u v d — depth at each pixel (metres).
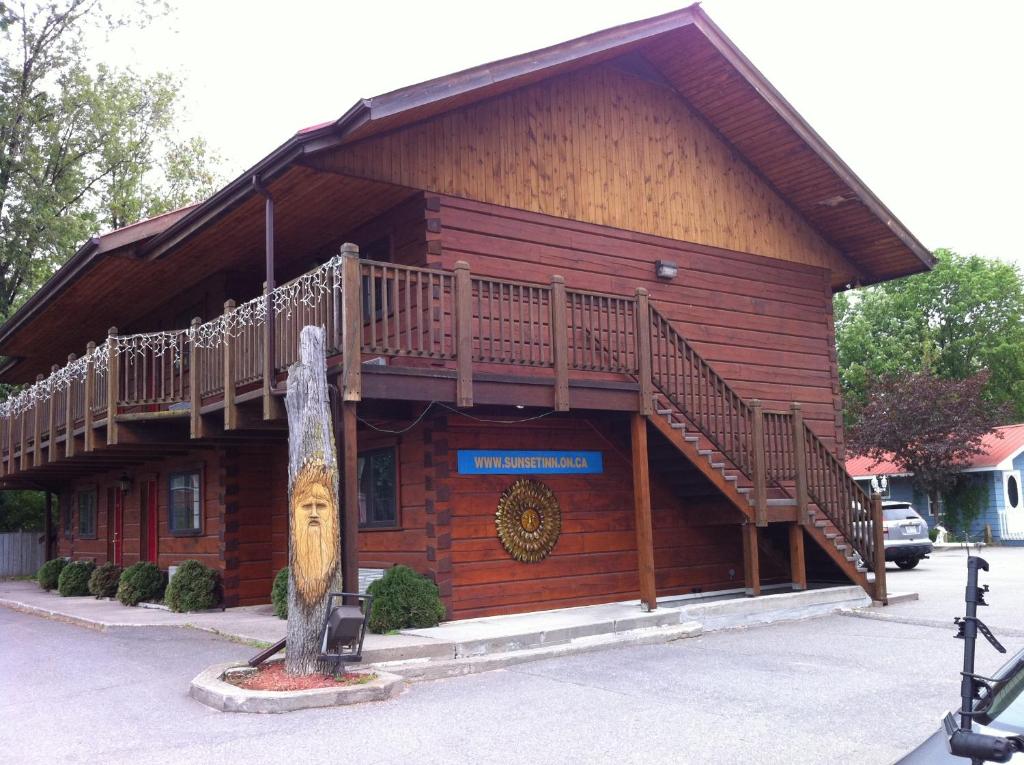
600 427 14.03
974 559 3.89
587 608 13.09
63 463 18.83
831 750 6.66
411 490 12.55
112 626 14.03
